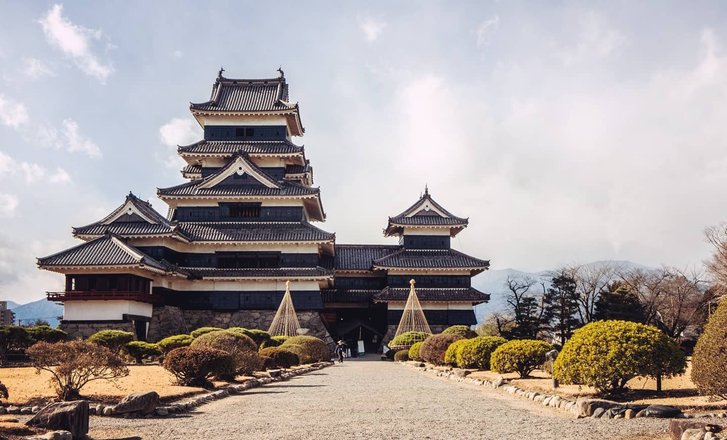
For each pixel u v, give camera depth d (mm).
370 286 91812
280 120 87688
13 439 15344
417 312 77438
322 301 81438
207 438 17328
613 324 24469
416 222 88125
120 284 67438
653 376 24047
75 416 17062
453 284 86312
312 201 83375
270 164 87062
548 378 33062
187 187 82438
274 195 80688
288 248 80312
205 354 30062
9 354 48719
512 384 31375
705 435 14703
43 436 15562
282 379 40844
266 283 79438
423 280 86125
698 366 20641
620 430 17906
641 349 23375
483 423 20031
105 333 51406
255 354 38750
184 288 79125
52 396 24469
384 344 84375
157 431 18516
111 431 18438
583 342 24297
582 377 23984
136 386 29000
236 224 81688
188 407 24109
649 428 18047
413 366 57500
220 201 82000
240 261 80500
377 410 23766
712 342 20312
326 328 81125
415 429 18891
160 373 38094
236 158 82500
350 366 59750
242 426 19562
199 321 78688
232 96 90500
